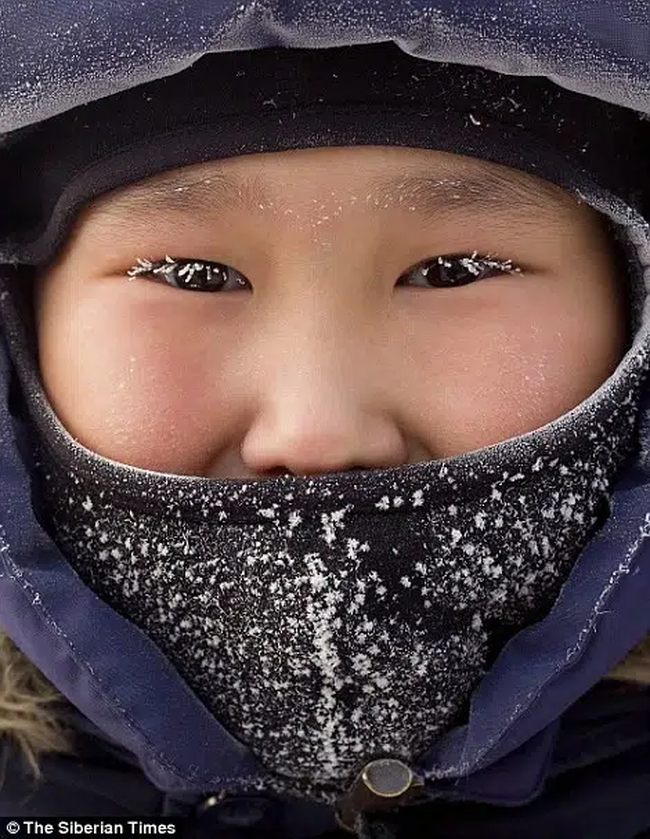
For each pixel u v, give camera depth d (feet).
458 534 1.23
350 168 1.19
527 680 1.25
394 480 1.22
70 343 1.30
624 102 1.19
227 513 1.22
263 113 1.18
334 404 1.21
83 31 1.15
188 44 1.12
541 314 1.27
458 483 1.23
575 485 1.26
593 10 1.15
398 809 1.36
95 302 1.28
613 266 1.31
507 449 1.24
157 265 1.26
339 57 1.17
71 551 1.29
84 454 1.27
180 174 1.21
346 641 1.22
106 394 1.27
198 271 1.26
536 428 1.27
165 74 1.15
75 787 1.41
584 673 1.27
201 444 1.26
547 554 1.26
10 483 1.30
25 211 1.33
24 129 1.27
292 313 1.23
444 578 1.23
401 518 1.22
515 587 1.26
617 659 1.28
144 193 1.22
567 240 1.28
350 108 1.18
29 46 1.17
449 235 1.23
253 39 1.13
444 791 1.32
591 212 1.29
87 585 1.29
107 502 1.26
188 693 1.27
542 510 1.25
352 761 1.27
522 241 1.25
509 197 1.23
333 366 1.22
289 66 1.17
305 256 1.21
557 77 1.16
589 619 1.25
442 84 1.18
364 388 1.23
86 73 1.15
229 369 1.25
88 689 1.28
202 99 1.18
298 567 1.22
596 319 1.30
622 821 1.38
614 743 1.39
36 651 1.29
